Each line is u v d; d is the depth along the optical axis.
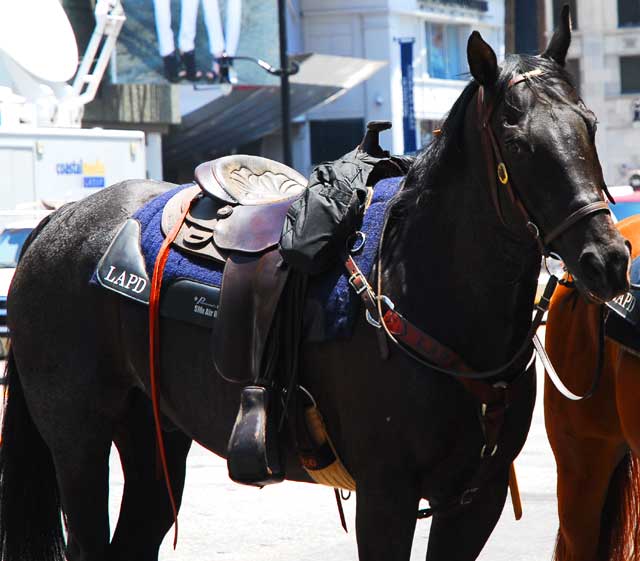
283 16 41.19
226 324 7.48
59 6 32.41
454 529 7.19
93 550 8.38
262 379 7.26
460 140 6.66
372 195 7.31
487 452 6.80
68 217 8.79
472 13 68.56
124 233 8.27
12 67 30.88
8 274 23.34
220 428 7.77
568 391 7.94
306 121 64.12
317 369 7.14
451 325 6.73
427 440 6.71
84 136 29.48
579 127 6.06
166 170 59.53
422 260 6.83
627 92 81.62
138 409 8.75
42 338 8.48
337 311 6.97
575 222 5.88
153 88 49.25
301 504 13.00
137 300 7.95
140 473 8.76
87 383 8.28
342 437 7.10
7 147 27.92
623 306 7.75
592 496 8.84
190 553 11.10
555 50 6.54
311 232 7.05
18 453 8.80
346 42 63.88
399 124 63.97
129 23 45.06
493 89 6.34
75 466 8.36
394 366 6.74
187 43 45.28
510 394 6.85
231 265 7.60
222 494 13.54
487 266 6.60
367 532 6.88
